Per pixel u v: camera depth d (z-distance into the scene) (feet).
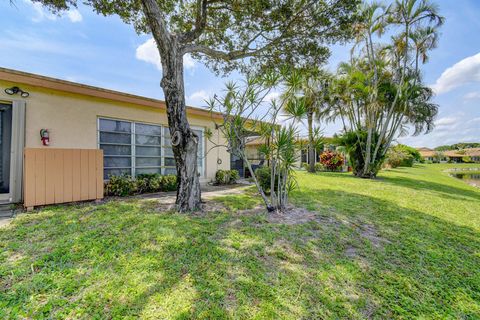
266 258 9.20
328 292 7.39
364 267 8.97
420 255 10.21
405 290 7.76
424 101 40.27
